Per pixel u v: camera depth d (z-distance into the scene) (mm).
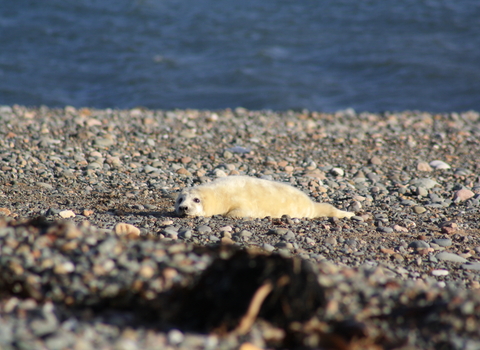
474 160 51125
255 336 13188
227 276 14398
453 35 131000
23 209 30375
